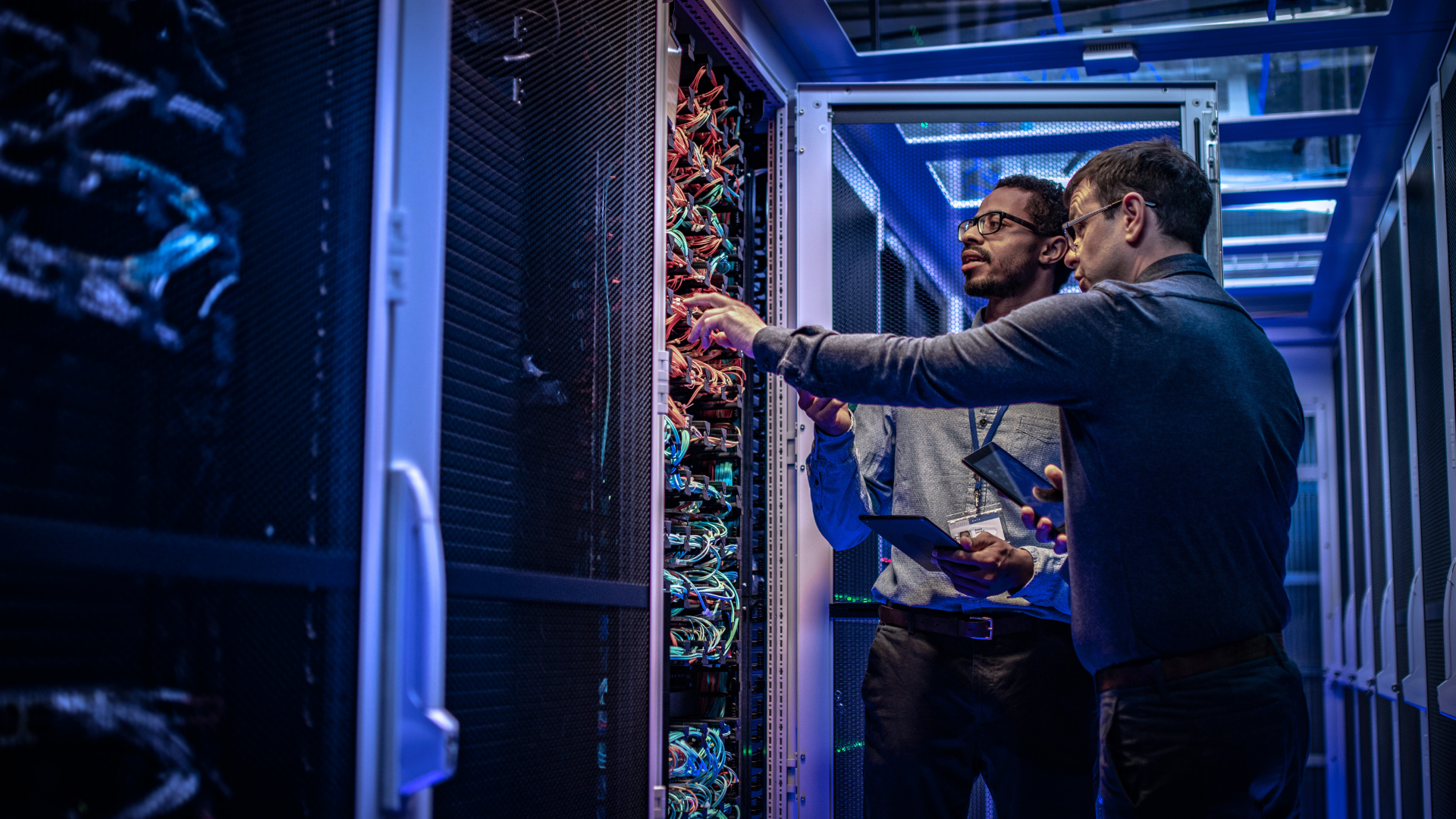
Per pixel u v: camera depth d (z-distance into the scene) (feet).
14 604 2.59
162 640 2.99
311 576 3.55
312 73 3.70
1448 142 10.82
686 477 8.07
